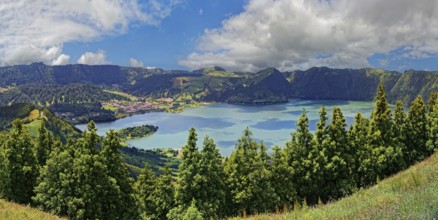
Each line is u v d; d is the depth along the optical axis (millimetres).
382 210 10492
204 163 32344
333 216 12312
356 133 43031
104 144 35219
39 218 17984
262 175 33375
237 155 34844
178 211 32062
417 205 9867
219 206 32156
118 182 34906
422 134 51062
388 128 46281
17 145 36250
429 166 21922
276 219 15289
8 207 20297
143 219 36312
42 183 32812
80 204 31594
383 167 42281
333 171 37781
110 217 33344
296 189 37562
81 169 32469
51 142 45094
